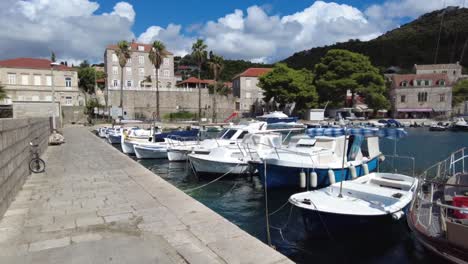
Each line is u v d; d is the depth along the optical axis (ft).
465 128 163.22
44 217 20.35
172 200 24.34
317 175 40.55
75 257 14.23
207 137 77.77
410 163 65.72
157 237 16.65
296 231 30.45
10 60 184.44
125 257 14.24
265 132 58.13
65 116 186.29
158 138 82.79
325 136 46.44
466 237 18.83
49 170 38.93
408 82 224.53
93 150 63.00
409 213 25.31
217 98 229.66
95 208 22.34
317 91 213.05
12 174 24.57
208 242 16.06
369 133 44.37
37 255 14.49
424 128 182.19
